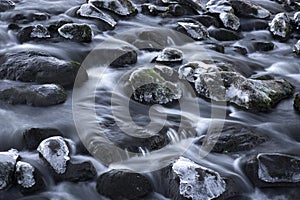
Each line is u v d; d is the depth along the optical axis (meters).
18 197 6.19
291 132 6.77
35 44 7.60
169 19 8.35
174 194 6.20
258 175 6.34
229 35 8.16
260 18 8.63
